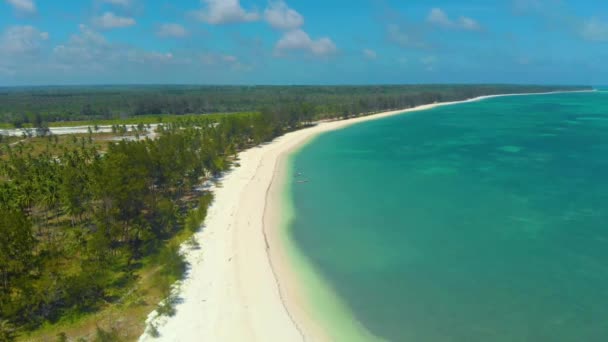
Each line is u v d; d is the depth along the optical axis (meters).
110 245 56.25
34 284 43.22
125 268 51.88
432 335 39.50
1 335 38.75
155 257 52.41
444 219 68.06
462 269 51.50
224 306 43.66
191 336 38.91
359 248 58.12
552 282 47.91
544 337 38.72
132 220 58.91
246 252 56.16
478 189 84.12
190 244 58.12
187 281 48.44
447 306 43.97
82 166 82.56
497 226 64.62
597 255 54.12
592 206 72.44
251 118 153.12
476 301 44.72
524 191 82.06
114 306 43.97
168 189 79.38
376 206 75.38
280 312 42.84
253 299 45.03
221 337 38.78
